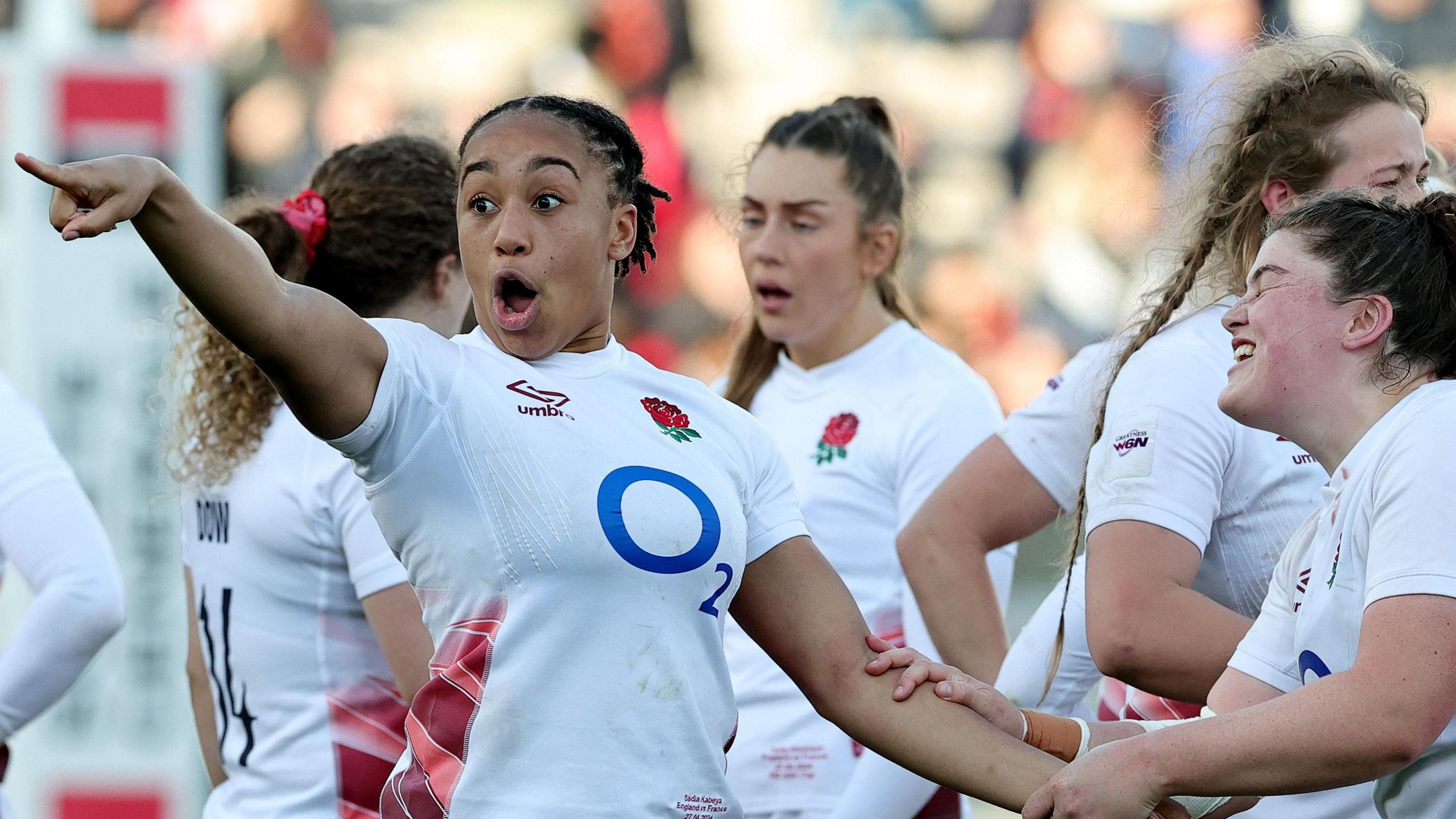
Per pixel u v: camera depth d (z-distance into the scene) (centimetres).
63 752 1484
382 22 3125
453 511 700
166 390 1267
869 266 1285
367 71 3061
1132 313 1045
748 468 766
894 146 1331
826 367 1278
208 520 998
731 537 725
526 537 692
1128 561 870
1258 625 817
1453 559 694
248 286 644
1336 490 766
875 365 1262
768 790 1158
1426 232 764
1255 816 870
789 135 1287
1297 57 953
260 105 2998
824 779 1153
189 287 643
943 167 3167
